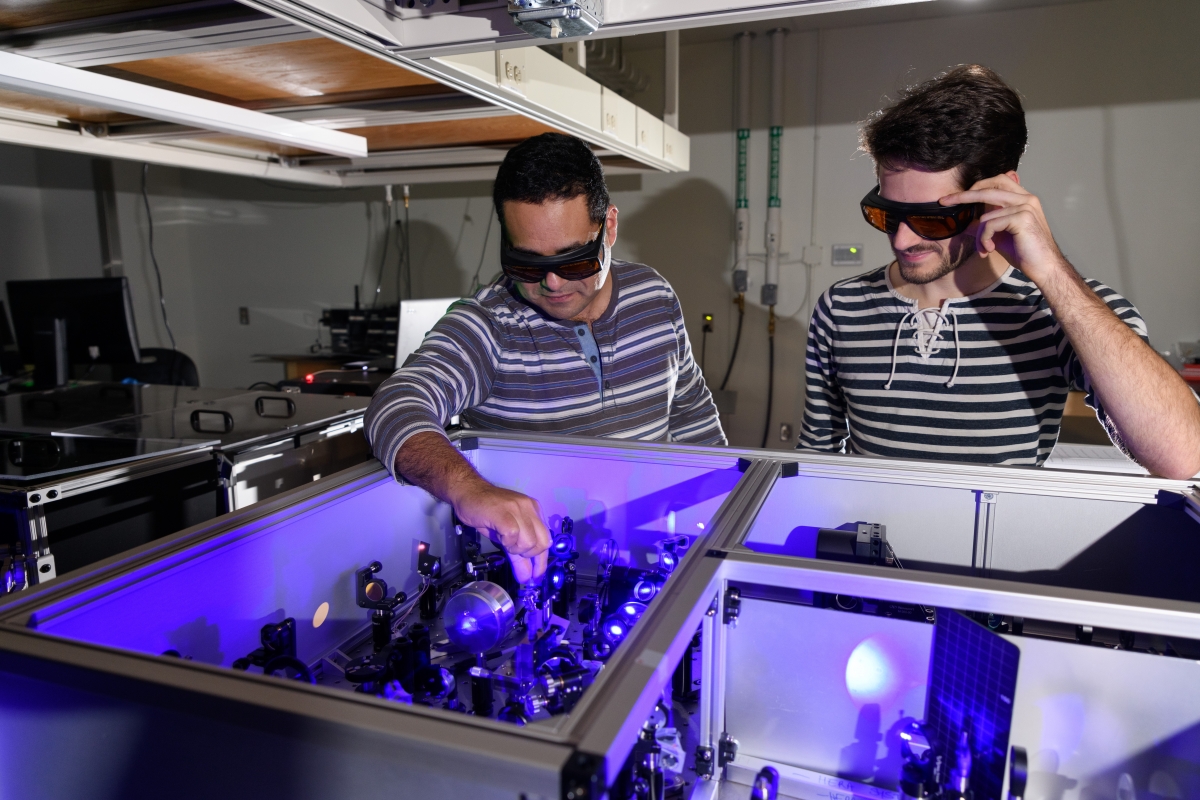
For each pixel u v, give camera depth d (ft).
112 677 1.49
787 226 12.66
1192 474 2.93
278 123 5.33
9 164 14.15
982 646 1.82
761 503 2.51
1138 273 10.90
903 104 3.23
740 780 2.29
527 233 3.23
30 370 9.68
